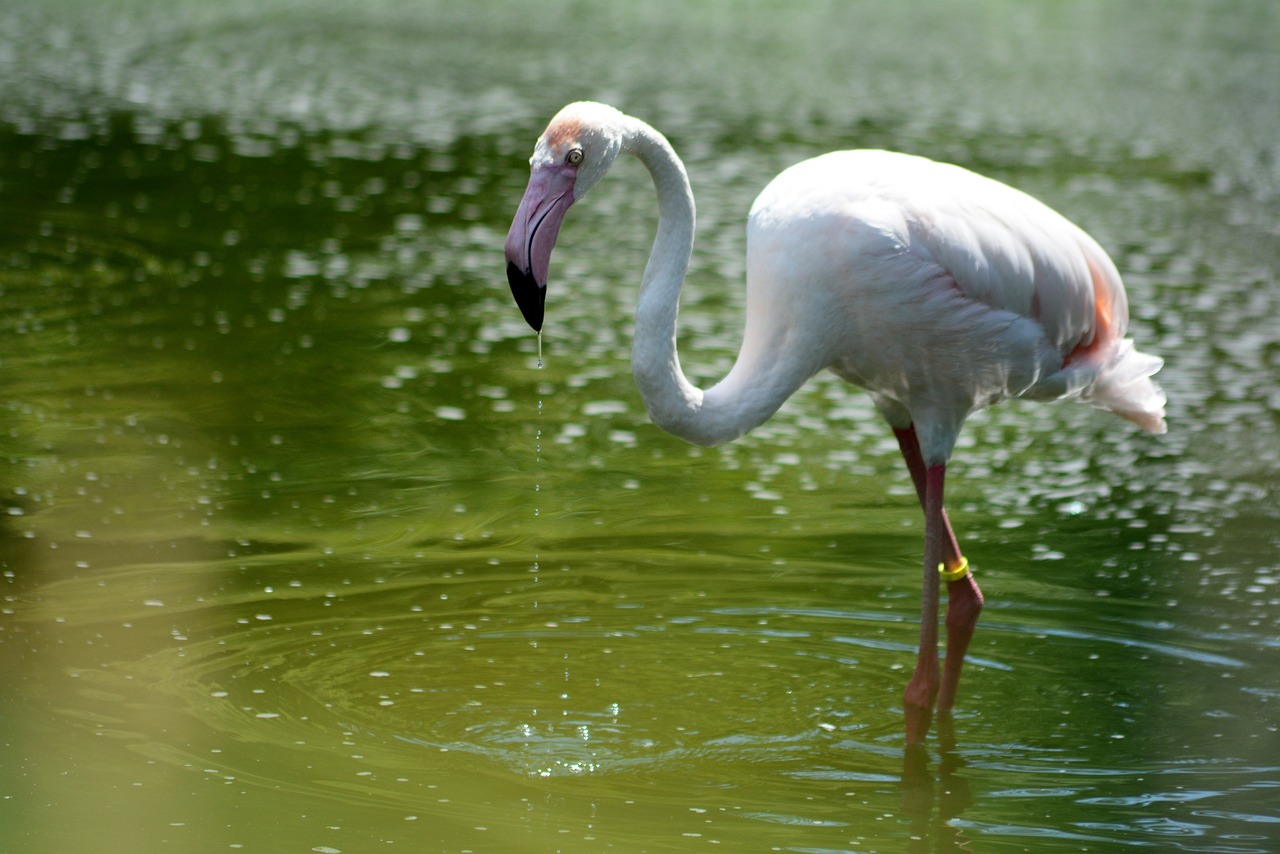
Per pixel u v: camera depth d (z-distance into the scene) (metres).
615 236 17.41
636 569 9.20
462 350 13.44
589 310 14.68
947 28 34.69
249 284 15.09
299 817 6.36
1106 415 12.59
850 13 36.81
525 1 37.28
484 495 10.32
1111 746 7.26
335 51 29.08
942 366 7.64
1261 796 6.79
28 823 6.22
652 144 7.39
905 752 7.19
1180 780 6.92
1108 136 23.16
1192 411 12.41
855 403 12.72
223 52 28.66
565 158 7.20
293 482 10.41
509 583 8.94
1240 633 8.47
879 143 21.72
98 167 19.56
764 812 6.57
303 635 8.17
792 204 7.51
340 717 7.31
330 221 17.50
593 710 7.50
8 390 11.94
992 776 6.96
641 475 10.84
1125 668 8.08
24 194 18.12
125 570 8.89
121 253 15.95
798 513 10.20
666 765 7.00
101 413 11.55
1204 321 14.59
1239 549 9.68
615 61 28.66
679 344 13.51
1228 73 29.27
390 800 6.55
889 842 6.35
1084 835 6.44
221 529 9.55
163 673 7.68
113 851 6.03
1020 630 8.52
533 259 7.22
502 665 7.93
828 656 8.19
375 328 13.91
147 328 13.64
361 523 9.75
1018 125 23.72
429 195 18.78
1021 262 7.60
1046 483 10.95
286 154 20.62
